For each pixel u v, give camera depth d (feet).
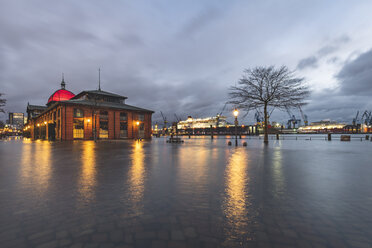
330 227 9.67
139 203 13.12
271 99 83.61
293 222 10.23
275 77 82.99
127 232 9.32
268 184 17.78
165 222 10.34
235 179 19.80
